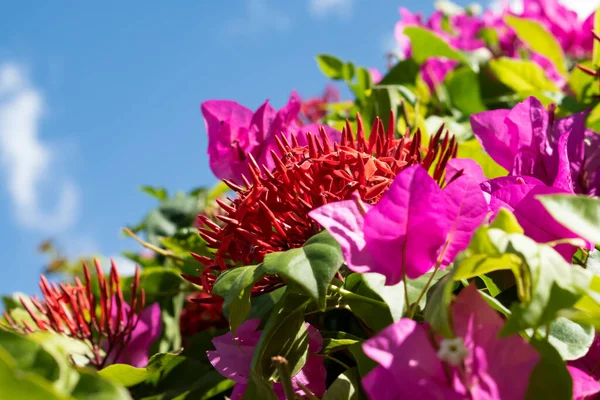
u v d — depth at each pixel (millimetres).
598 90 751
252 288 506
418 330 432
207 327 733
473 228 459
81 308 604
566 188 506
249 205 501
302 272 454
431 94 921
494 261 437
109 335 601
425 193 456
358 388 472
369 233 459
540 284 421
